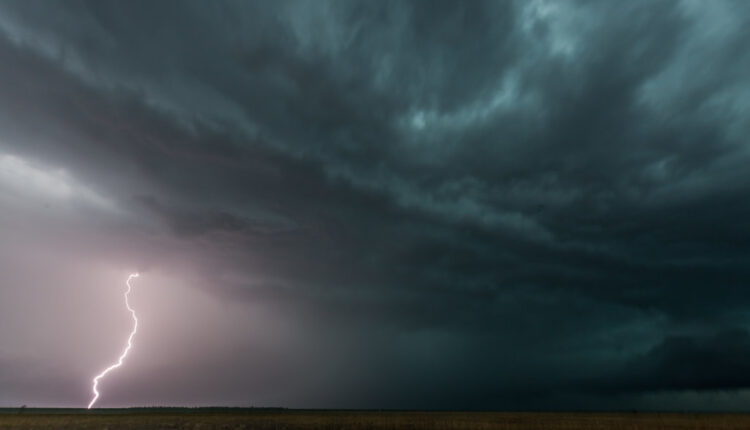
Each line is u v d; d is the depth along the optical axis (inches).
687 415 3329.2
